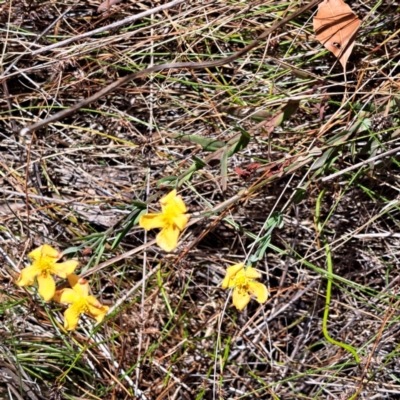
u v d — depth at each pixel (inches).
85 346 14.1
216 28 15.1
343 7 13.4
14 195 16.2
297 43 15.3
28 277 11.9
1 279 15.4
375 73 14.2
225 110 13.7
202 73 15.9
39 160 15.6
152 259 15.6
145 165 15.9
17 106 15.6
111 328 15.2
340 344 13.4
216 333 15.6
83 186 16.4
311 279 15.7
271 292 16.0
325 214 15.6
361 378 13.9
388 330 15.0
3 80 15.3
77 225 16.1
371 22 14.6
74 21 16.4
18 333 15.3
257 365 16.0
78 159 16.4
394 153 14.0
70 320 12.0
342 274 15.7
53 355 14.9
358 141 14.8
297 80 15.4
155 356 15.5
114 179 16.3
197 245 16.0
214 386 14.2
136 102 16.2
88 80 15.7
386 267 15.5
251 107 13.7
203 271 16.0
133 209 13.0
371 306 15.3
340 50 13.8
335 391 15.5
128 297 15.2
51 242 15.8
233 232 15.9
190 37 15.7
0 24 16.2
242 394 15.6
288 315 16.0
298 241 15.8
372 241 15.6
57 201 15.5
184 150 15.9
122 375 14.8
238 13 15.0
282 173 13.5
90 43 15.2
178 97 16.0
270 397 15.6
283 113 13.3
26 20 16.3
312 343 15.8
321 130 14.1
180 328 15.5
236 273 12.2
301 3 15.1
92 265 15.2
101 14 16.2
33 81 16.2
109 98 16.3
